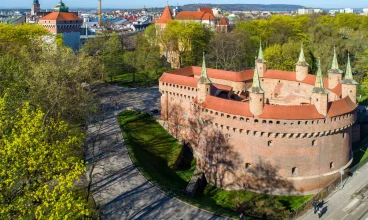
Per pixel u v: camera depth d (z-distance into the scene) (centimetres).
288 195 7712
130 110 11694
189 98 9875
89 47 17312
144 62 15950
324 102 7438
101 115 10600
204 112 8325
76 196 5869
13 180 4072
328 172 7925
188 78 10075
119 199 6569
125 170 7644
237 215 6309
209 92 8519
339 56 16525
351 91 8656
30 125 4528
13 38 13988
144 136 10062
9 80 7862
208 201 7706
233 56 16788
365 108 12506
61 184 4128
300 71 10275
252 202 7144
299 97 10356
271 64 15012
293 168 7700
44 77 7931
